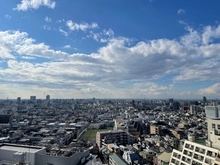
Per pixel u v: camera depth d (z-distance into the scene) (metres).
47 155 73.31
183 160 74.94
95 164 86.31
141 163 112.12
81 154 81.88
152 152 125.75
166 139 162.62
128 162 116.56
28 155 73.06
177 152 79.44
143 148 143.38
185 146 76.38
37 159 73.31
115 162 106.94
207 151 66.44
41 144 150.12
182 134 188.62
